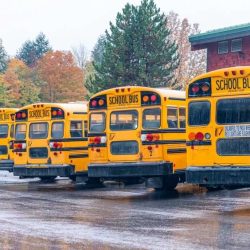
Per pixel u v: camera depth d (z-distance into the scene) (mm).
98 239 8781
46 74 61562
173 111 15266
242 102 12562
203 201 13562
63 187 18062
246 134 12469
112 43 39062
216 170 12727
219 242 8430
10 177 22438
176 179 16156
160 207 12539
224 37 26984
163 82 38969
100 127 15898
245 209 12031
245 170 12398
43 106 18125
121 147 15508
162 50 39062
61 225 10117
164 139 14922
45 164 18062
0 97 56062
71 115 17859
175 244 8328
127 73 38312
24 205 13125
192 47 28766
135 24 38844
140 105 15250
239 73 12594
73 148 17891
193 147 13117
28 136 18406
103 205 13031
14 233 9367
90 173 15891
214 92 12914
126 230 9547
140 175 15125
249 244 8281
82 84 62312
